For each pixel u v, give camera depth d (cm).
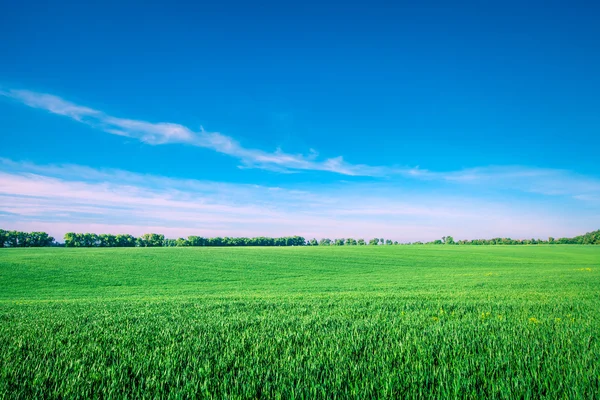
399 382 417
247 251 7781
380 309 1121
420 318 909
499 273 3478
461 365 476
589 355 516
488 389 398
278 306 1247
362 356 539
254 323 864
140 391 397
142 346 612
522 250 8988
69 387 405
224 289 2800
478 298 1450
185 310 1170
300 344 630
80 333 729
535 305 1171
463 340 628
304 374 445
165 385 419
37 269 4266
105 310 1207
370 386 408
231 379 434
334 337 671
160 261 5391
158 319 951
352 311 1082
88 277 3797
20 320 943
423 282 2698
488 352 546
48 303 1579
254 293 2239
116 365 483
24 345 608
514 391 393
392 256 6925
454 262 5781
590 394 382
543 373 441
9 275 3828
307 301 1404
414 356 529
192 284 3347
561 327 756
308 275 4041
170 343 641
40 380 422
